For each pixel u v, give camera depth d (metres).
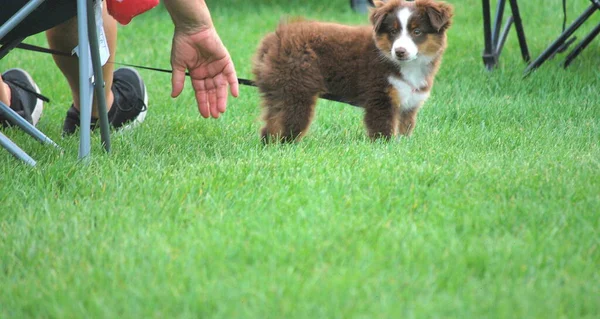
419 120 8.22
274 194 5.14
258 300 3.64
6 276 4.02
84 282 3.87
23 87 7.47
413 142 6.88
